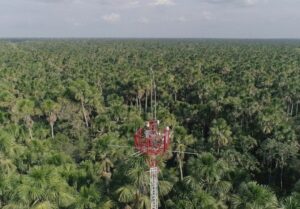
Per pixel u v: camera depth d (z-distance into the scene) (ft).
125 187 105.50
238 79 362.94
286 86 315.78
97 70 413.59
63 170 128.16
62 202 105.19
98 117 214.90
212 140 189.67
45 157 146.10
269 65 471.62
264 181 187.11
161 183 112.27
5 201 113.60
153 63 507.30
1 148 145.07
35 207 99.86
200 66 459.32
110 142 147.84
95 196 109.81
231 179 139.64
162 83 330.34
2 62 507.71
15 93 289.12
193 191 112.98
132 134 178.19
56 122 245.24
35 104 234.99
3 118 203.62
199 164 116.98
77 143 208.74
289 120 246.06
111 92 330.95
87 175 129.29
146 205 104.73
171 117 205.46
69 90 252.83
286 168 185.47
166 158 151.64
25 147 157.99
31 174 106.01
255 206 97.91
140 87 301.02
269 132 209.97
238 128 221.05
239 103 244.63
